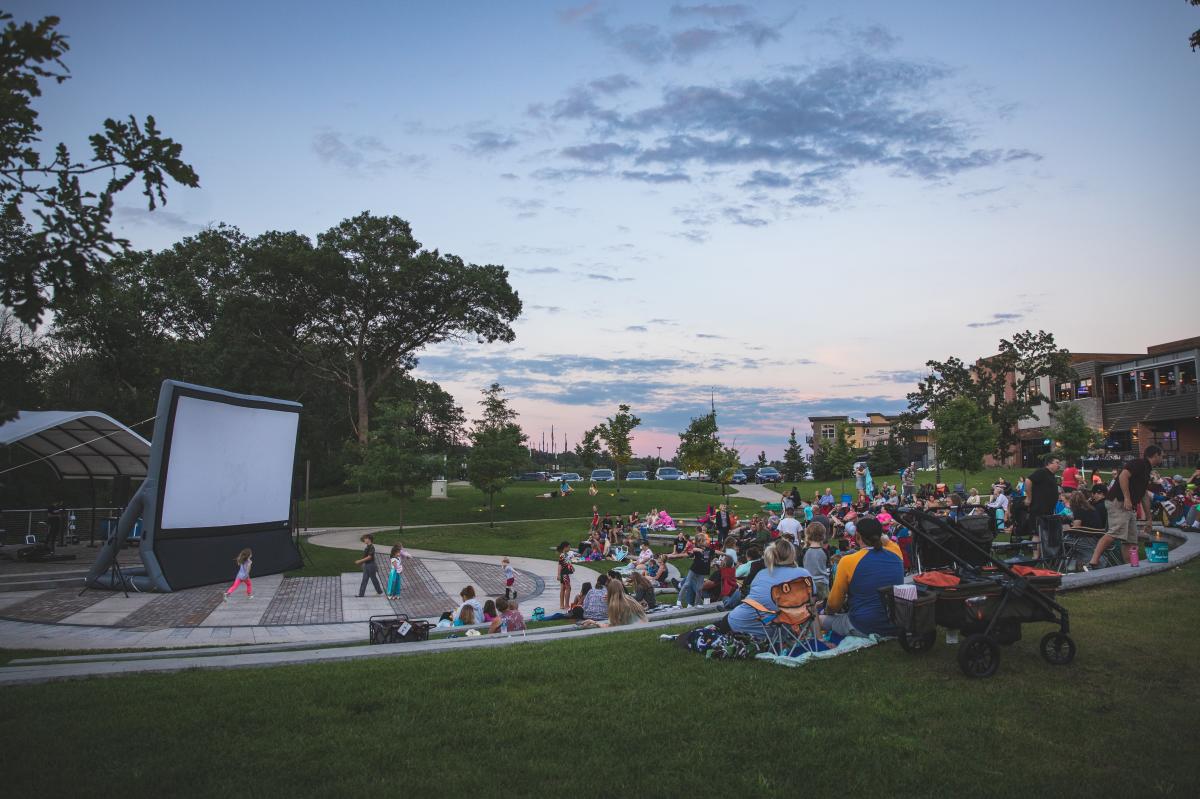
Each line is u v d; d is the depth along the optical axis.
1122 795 4.33
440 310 52.16
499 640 9.75
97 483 42.97
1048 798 4.33
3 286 4.64
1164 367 55.03
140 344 54.19
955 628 6.72
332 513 47.53
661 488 63.12
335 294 49.62
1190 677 6.21
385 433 41.22
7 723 6.02
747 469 76.69
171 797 4.61
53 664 10.40
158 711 6.29
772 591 7.49
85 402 51.56
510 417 43.94
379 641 11.57
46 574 24.02
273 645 12.45
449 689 6.74
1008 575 6.91
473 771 4.90
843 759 4.93
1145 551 12.67
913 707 5.76
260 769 5.01
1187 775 4.53
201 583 22.09
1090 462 47.59
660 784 4.65
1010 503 17.25
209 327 58.72
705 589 14.15
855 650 7.23
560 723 5.73
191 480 22.44
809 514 26.62
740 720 5.65
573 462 121.50
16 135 4.85
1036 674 6.44
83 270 4.78
